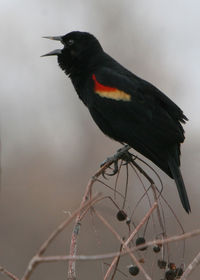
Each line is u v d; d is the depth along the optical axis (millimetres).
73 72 9891
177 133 8742
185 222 15586
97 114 9570
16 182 17562
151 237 12664
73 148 20422
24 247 15273
